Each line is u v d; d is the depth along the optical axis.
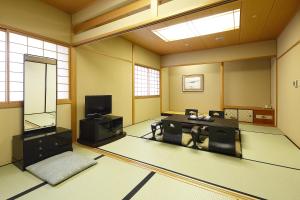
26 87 2.62
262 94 5.75
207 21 3.68
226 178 2.03
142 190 1.79
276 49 4.81
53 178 1.95
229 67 6.28
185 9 2.04
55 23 3.14
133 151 2.94
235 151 2.75
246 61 5.99
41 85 2.82
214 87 6.66
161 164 2.43
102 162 2.48
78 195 1.71
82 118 3.67
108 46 4.33
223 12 3.26
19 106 2.62
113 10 2.69
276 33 4.40
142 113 5.82
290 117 3.63
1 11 2.42
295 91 3.29
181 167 2.33
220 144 2.86
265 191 1.76
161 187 1.85
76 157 2.51
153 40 5.03
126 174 2.13
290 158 2.63
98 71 4.05
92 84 3.89
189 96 7.19
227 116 5.73
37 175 2.07
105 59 4.25
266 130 4.44
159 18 2.23
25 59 2.61
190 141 3.45
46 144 2.52
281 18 3.49
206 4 1.90
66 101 3.35
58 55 3.28
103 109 3.86
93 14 2.99
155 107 6.64
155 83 6.72
